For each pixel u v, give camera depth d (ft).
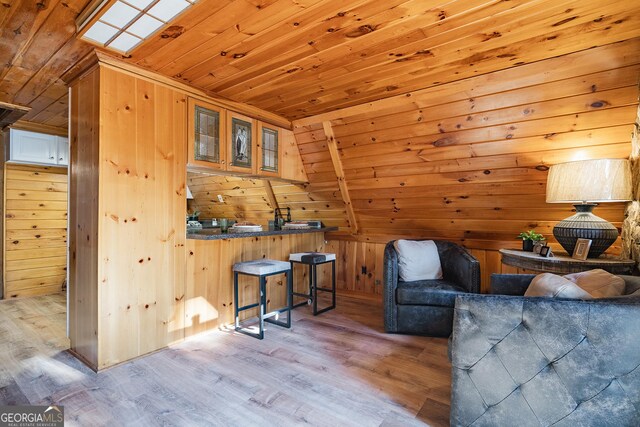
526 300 4.89
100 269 7.50
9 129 13.15
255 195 15.74
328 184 13.25
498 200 10.35
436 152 10.15
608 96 7.28
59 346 8.90
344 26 6.25
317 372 7.48
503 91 8.21
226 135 10.20
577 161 7.61
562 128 8.13
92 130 7.73
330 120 11.21
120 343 7.83
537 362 4.75
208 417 5.83
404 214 12.62
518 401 4.87
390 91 9.43
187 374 7.35
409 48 7.07
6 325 10.59
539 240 9.38
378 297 13.82
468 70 8.10
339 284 14.87
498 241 11.40
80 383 6.95
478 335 5.10
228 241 10.55
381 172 11.60
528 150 8.84
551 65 7.44
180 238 9.10
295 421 5.74
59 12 5.98
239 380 7.10
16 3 5.67
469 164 9.91
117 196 7.76
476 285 9.62
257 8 5.68
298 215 15.51
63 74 8.47
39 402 6.28
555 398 4.66
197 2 5.50
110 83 7.61
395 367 7.75
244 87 9.22
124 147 7.88
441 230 12.42
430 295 9.61
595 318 4.49
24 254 14.14
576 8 5.68
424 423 5.70
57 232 14.99
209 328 9.92
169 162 8.79
